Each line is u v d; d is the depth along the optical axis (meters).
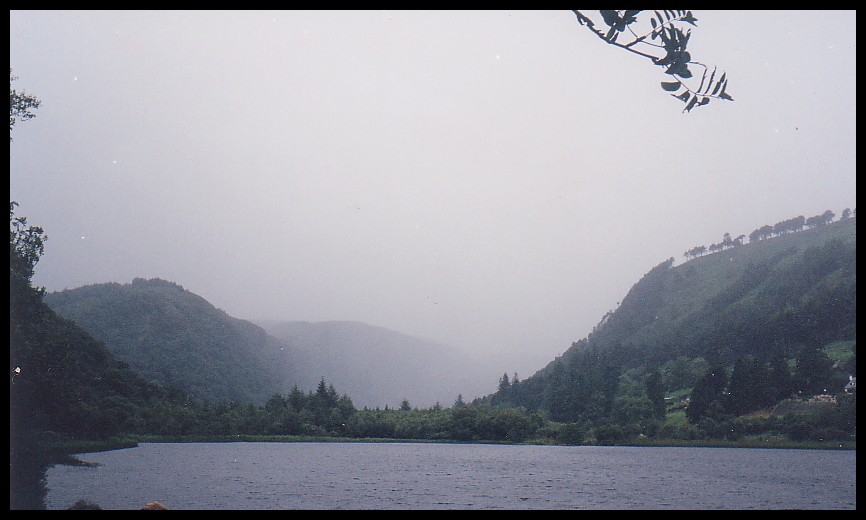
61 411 69.88
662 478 77.00
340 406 173.12
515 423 157.25
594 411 172.62
